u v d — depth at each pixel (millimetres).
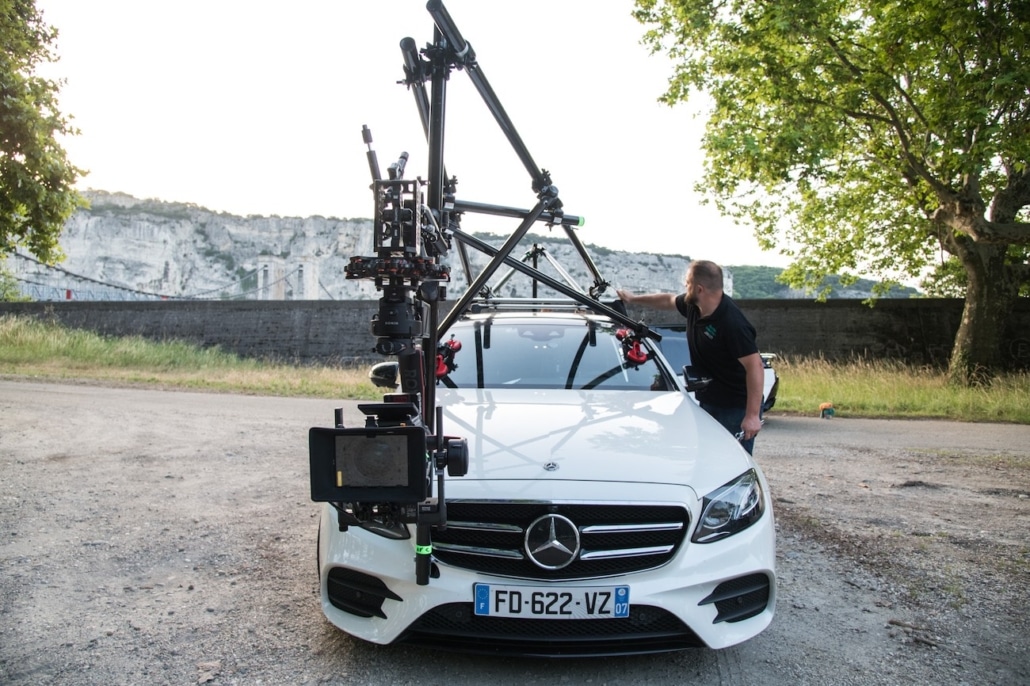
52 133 16656
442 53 2838
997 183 15516
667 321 23188
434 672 2996
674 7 16578
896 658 3180
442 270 2535
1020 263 17609
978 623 3555
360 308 30641
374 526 2957
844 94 15047
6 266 48594
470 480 2984
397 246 2391
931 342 21766
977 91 13242
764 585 3098
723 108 16125
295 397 13750
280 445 7996
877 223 20094
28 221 17109
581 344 4738
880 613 3662
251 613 3551
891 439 9375
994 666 3115
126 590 3816
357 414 10844
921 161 15750
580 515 2889
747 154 14727
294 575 4066
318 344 30797
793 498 5953
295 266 114250
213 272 113625
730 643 2906
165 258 109125
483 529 2898
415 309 2627
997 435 9828
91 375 16562
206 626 3396
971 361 16141
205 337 32031
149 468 6684
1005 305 16375
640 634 2854
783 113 15047
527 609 2805
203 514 5238
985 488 6410
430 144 2885
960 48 13680
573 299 4695
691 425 3639
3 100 15531
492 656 3100
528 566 2859
